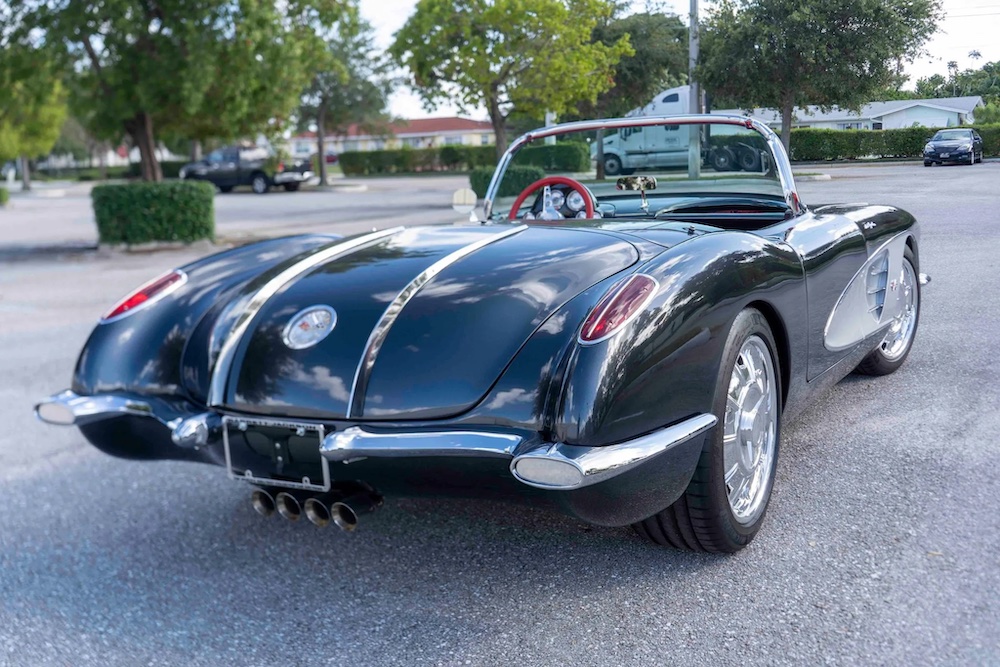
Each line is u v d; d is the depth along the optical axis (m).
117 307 2.97
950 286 5.78
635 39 15.06
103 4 12.54
